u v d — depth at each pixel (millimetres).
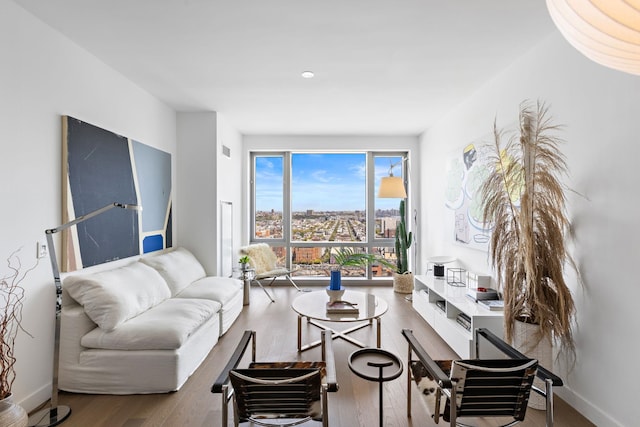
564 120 2252
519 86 2760
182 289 3441
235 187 5152
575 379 2164
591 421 2021
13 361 1950
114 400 2252
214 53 2689
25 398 2105
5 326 1854
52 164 2316
